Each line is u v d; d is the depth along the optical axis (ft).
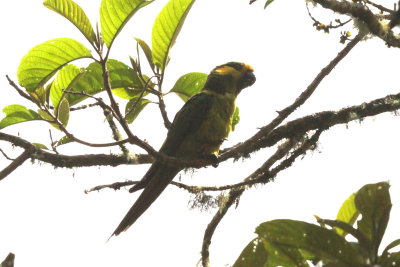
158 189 34.94
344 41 32.50
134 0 28.40
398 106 33.68
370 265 22.03
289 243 22.71
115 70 34.30
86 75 34.19
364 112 33.78
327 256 22.45
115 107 27.17
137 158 34.35
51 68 30.96
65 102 30.83
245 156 34.32
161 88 34.27
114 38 28.32
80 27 28.09
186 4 32.27
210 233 34.63
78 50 30.63
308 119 33.83
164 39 32.96
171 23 32.63
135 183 33.30
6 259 20.92
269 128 33.63
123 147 33.81
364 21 30.37
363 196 22.67
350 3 29.73
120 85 34.65
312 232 22.38
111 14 28.50
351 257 22.25
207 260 34.32
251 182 33.45
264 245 23.40
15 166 30.68
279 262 23.50
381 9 31.12
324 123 33.81
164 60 33.50
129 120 35.50
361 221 22.75
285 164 33.60
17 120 32.19
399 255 22.18
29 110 31.99
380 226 22.56
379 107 33.81
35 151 31.65
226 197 34.04
